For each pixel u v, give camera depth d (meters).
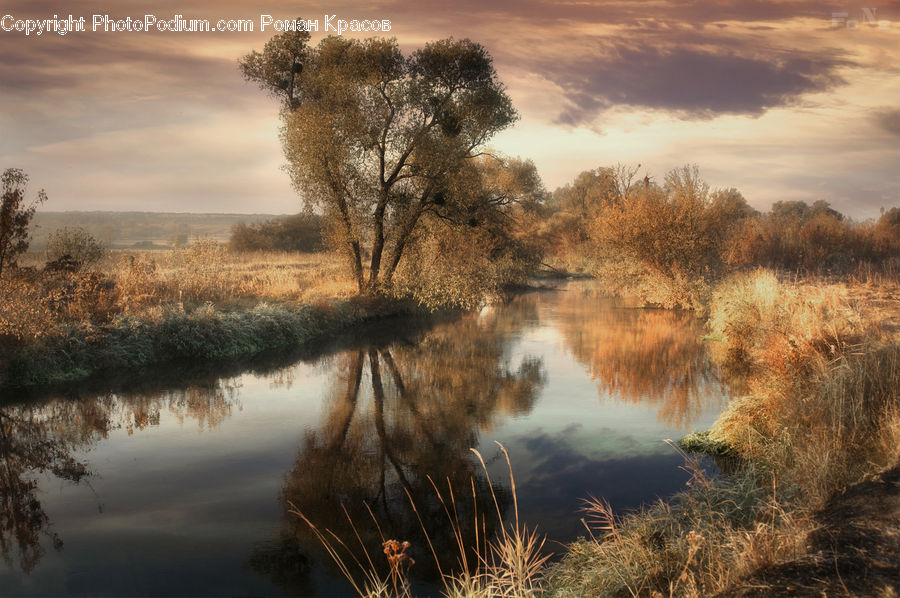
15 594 4.89
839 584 3.02
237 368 13.76
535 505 6.45
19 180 13.12
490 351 15.80
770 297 13.60
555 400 10.90
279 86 21.45
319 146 19.56
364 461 8.02
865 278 20.11
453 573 5.16
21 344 11.67
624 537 4.78
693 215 22.66
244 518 6.35
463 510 6.42
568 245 48.44
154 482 7.34
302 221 47.84
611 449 8.16
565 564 4.88
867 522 3.69
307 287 22.98
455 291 22.31
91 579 5.11
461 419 9.86
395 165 21.97
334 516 6.38
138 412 10.29
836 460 4.94
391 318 22.16
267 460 8.08
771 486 5.42
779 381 7.86
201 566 5.36
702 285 22.22
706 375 12.32
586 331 18.45
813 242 26.64
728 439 7.80
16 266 13.22
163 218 160.50
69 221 120.94
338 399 11.23
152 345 13.88
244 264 32.41
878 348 6.74
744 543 3.76
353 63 20.30
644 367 13.25
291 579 5.07
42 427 9.41
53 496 6.94
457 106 22.22
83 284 14.45
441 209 22.06
